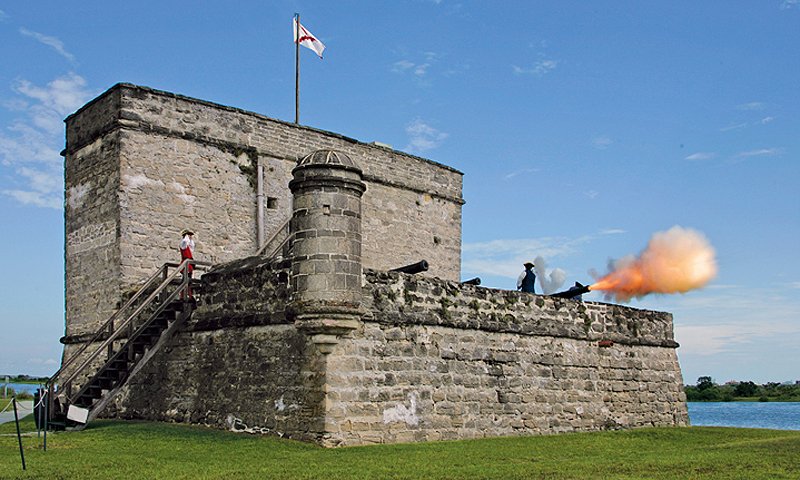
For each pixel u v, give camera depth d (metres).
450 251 30.28
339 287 15.66
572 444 17.41
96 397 18.42
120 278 21.19
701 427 22.84
